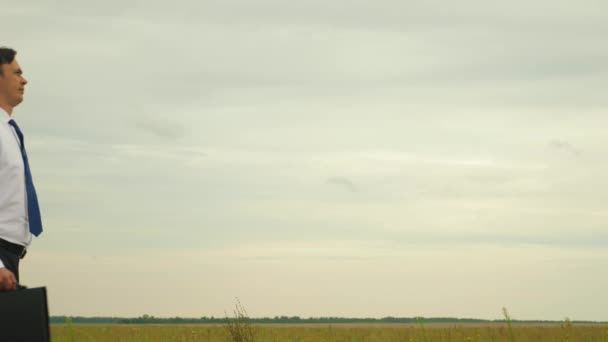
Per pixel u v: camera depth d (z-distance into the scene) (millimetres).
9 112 4633
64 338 17484
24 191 4520
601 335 15539
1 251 4414
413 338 16312
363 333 21094
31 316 4016
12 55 4621
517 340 16312
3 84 4578
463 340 15836
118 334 22969
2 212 4406
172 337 19141
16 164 4453
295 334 20109
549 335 18531
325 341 19359
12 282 4168
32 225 4559
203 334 18578
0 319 3953
